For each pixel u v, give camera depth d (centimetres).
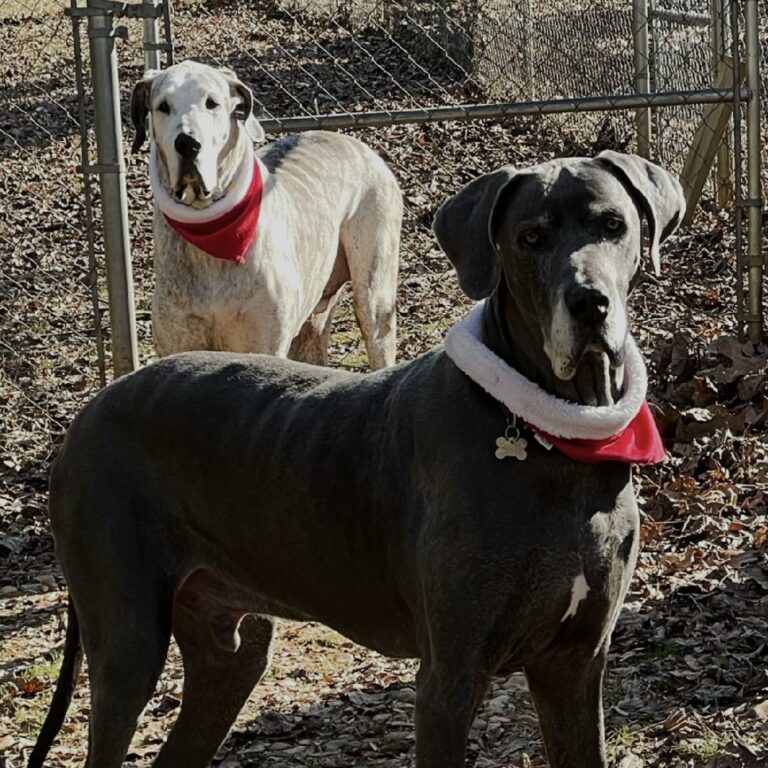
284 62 1809
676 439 809
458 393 418
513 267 413
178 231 749
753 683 558
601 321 390
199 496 473
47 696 630
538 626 410
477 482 404
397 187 924
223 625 492
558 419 398
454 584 402
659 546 699
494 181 418
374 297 906
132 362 812
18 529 801
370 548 438
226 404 474
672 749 512
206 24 1953
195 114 743
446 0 1669
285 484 452
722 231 1180
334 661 643
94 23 785
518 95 1597
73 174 1484
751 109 910
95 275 840
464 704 405
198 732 511
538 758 529
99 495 478
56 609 714
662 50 1376
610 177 417
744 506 730
